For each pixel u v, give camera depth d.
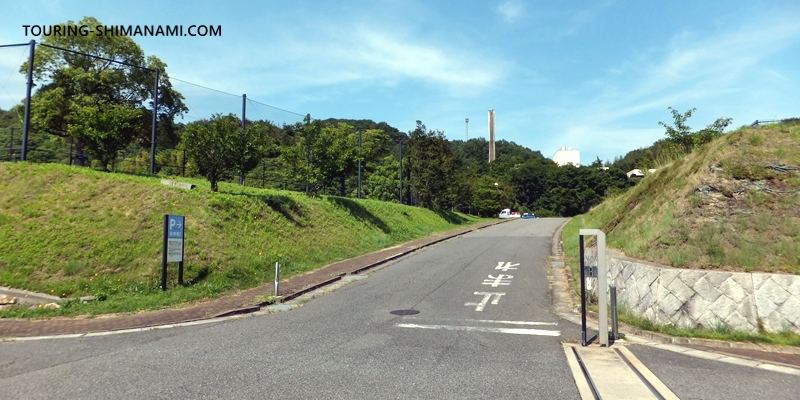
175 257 12.68
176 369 6.45
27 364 6.76
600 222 21.55
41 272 12.25
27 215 14.55
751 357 6.93
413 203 44.38
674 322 8.42
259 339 8.23
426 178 41.47
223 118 20.00
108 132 22.70
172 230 12.67
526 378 6.04
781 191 10.27
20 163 18.06
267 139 21.06
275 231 18.55
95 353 7.37
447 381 5.91
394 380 5.94
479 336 8.39
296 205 22.09
